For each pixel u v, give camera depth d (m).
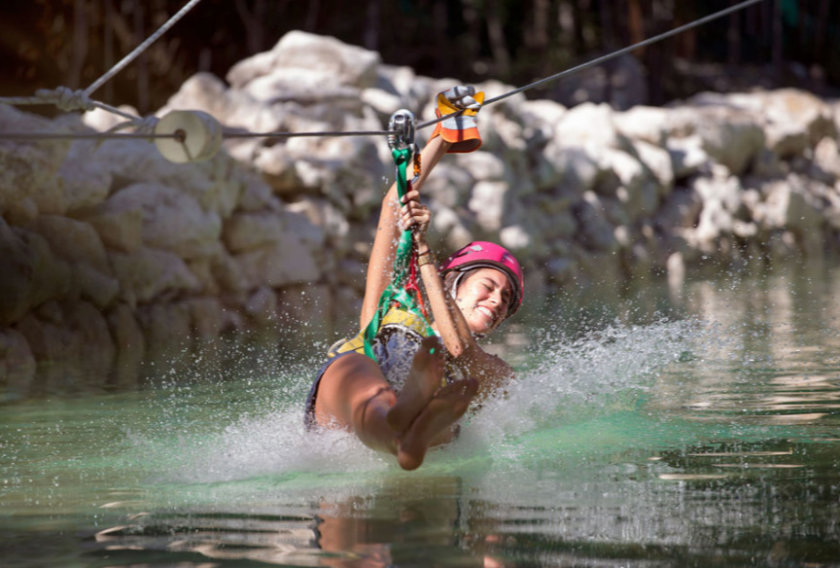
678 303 28.06
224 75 51.62
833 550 6.24
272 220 29.98
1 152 20.05
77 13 39.81
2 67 41.88
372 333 10.52
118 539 6.99
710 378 14.24
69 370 17.77
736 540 6.50
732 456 9.22
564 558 6.21
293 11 55.38
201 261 27.02
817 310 24.77
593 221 43.88
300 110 34.72
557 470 8.84
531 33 75.19
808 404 12.09
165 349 21.22
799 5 84.69
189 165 27.08
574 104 64.88
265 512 7.61
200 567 6.26
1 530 7.30
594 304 29.12
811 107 57.25
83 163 24.59
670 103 62.88
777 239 50.25
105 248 24.09
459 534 6.81
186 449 10.41
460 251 11.73
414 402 8.06
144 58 42.91
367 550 6.49
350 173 33.97
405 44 70.56
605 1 70.38
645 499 7.65
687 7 76.50
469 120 11.21
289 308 29.86
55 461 9.93
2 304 19.19
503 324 23.97
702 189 49.28
